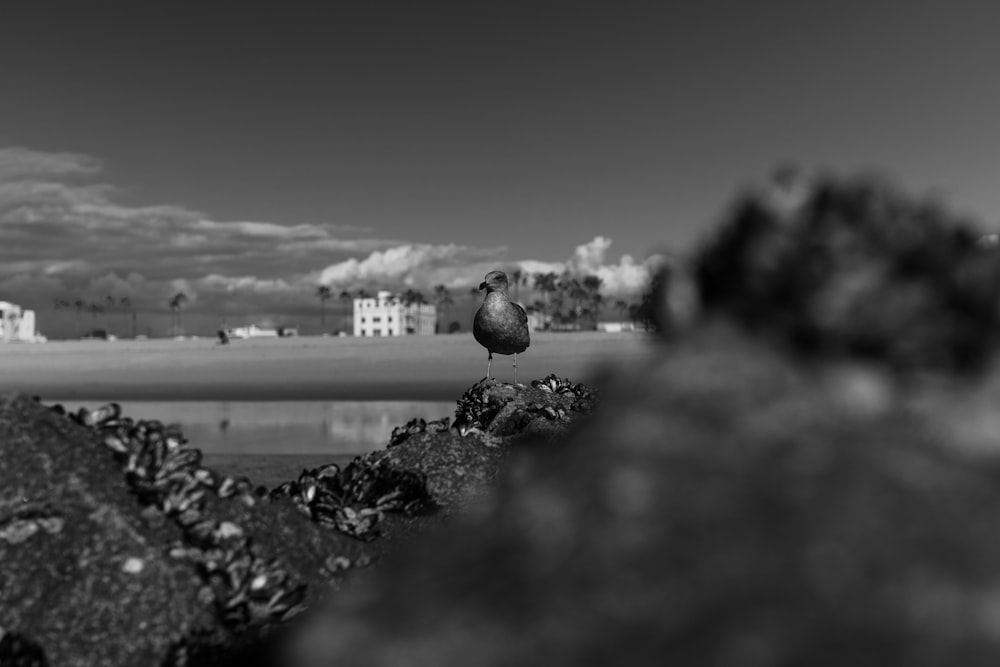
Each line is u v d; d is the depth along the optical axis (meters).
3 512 5.25
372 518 6.88
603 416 2.34
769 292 2.32
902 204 2.44
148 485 5.59
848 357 2.28
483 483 8.20
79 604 4.92
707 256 2.51
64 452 5.58
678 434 2.15
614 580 1.92
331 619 2.11
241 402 56.94
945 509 1.94
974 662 1.69
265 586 5.20
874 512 1.93
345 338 137.75
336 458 23.58
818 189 2.47
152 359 115.56
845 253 2.29
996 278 2.27
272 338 142.00
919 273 2.30
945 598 1.78
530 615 1.92
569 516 2.09
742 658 1.74
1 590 4.98
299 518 6.43
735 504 1.98
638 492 2.06
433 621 1.99
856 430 2.12
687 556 1.92
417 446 8.91
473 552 2.15
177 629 4.85
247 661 4.68
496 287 12.59
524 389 12.05
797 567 1.86
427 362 98.50
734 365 2.27
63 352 129.12
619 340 110.38
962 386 2.26
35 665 4.71
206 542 5.45
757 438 2.10
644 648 1.80
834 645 1.73
